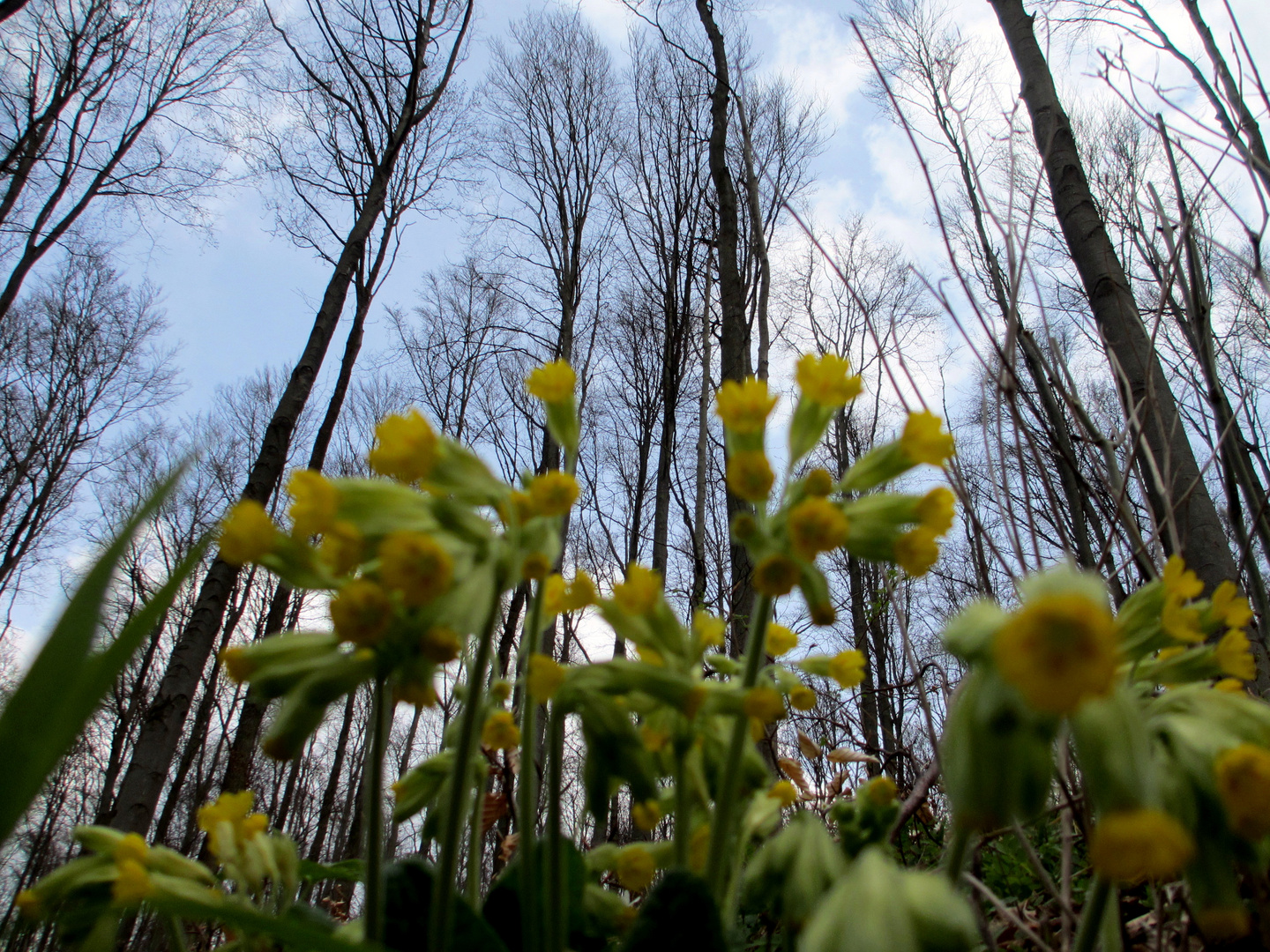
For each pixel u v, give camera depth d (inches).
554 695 7.5
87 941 7.7
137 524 5.3
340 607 6.2
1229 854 5.8
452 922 7.2
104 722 115.9
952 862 6.3
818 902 6.8
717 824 7.3
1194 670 7.3
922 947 5.4
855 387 8.2
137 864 7.8
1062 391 14.5
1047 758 5.6
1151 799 5.2
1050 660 4.9
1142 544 12.4
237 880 8.2
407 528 6.8
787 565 7.0
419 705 6.4
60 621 4.9
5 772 4.6
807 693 9.0
